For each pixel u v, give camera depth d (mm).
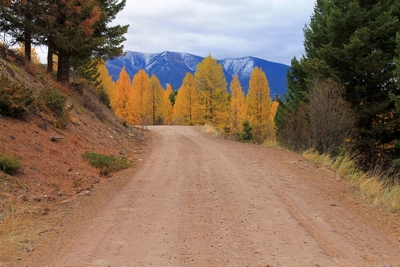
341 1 18203
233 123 32812
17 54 15602
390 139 16781
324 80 16672
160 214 6672
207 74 45781
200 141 21703
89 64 29953
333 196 7914
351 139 15359
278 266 4328
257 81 43375
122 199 7863
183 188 8883
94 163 11445
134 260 4543
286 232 5602
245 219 6297
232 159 13438
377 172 11008
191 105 53406
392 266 4328
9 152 8898
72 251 4891
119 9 20750
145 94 53750
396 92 16703
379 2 17469
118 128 21203
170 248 4961
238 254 4723
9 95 10867
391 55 17156
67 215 6715
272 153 14789
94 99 22734
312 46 21766
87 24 10055
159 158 14398
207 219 6332
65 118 13398
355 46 16469
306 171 10766
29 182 8195
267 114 42812
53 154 10484
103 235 5547
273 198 7742
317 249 4895
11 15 8398
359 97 17312
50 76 19266
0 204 6637
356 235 5480
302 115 16125
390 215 6543
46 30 9266
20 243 5113
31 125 11383
